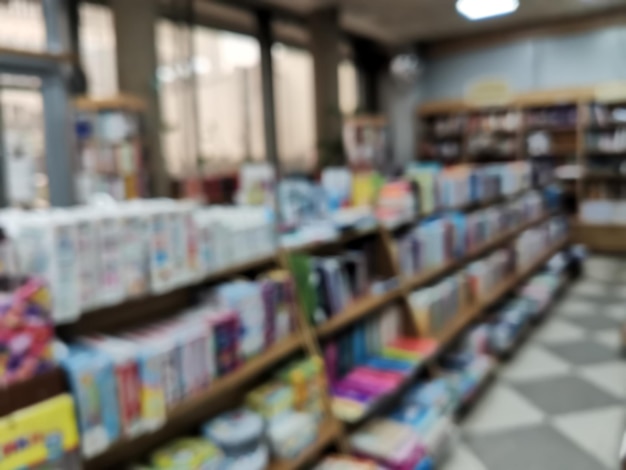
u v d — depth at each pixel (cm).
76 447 140
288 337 233
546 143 845
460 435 306
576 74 835
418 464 248
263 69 736
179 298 216
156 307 206
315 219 302
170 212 178
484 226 465
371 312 311
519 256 539
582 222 807
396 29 871
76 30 523
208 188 392
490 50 901
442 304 365
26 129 273
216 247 200
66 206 205
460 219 418
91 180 411
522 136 863
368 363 296
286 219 289
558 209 721
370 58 989
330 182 362
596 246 800
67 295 147
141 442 196
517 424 318
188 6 622
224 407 226
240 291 210
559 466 274
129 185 464
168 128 524
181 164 611
